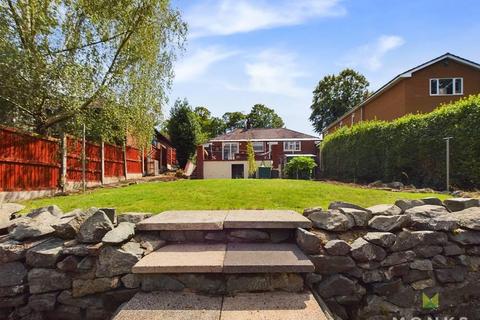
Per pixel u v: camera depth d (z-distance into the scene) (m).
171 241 3.07
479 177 7.56
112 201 4.58
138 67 9.70
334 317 2.62
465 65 16.58
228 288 2.47
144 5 8.98
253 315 2.10
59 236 2.91
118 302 2.62
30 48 7.50
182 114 26.56
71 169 9.66
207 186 5.77
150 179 14.80
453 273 2.90
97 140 11.13
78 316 2.65
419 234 2.93
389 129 11.34
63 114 8.67
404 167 10.49
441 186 8.77
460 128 8.11
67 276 2.68
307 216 3.26
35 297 2.67
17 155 7.22
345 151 15.48
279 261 2.52
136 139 11.62
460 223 3.02
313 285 2.77
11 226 3.16
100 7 8.38
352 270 2.80
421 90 16.86
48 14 7.68
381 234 2.88
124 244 2.78
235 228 3.09
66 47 8.22
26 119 8.42
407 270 2.86
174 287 2.51
